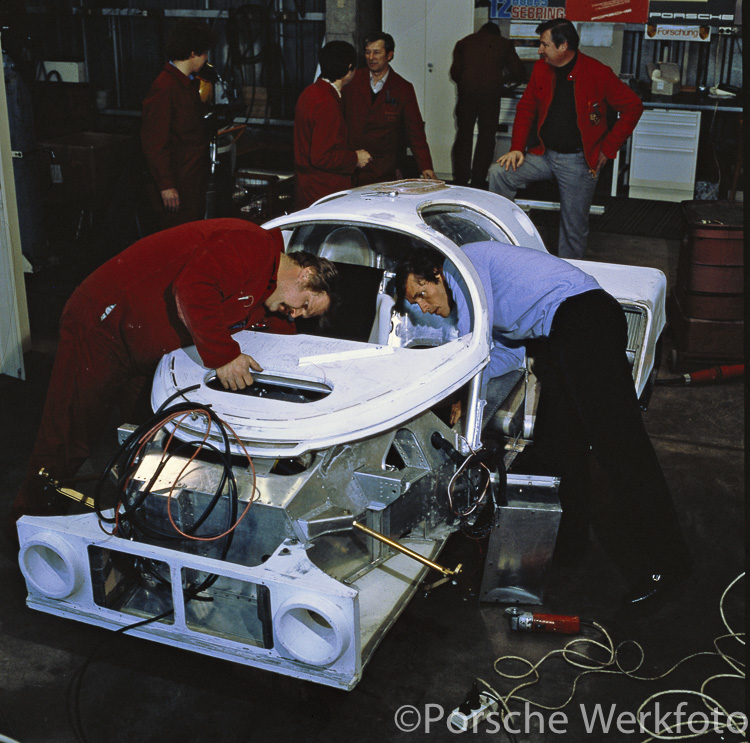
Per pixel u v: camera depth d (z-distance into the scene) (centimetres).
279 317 334
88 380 303
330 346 300
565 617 287
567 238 601
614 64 886
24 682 265
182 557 234
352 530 266
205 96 572
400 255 384
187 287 262
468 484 300
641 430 297
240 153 779
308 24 929
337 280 301
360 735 246
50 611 264
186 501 258
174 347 304
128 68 1006
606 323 295
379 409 262
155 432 259
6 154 450
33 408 446
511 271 314
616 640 287
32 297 602
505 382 343
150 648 283
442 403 320
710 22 809
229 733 246
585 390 295
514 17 850
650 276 416
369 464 269
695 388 489
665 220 807
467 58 787
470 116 813
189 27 527
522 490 295
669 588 311
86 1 977
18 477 379
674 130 841
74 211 722
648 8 816
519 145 586
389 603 263
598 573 323
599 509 367
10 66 588
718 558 330
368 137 596
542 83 562
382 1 848
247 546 256
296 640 231
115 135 729
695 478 388
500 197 410
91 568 251
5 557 324
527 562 294
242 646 240
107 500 351
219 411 265
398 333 365
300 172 540
